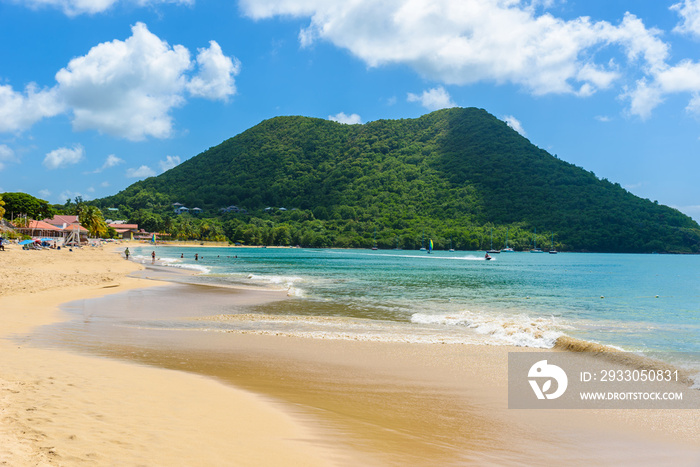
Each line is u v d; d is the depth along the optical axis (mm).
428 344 14375
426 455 6172
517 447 6727
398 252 195625
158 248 161250
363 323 18672
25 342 12750
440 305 25500
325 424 7164
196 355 12289
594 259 146875
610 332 18297
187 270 52750
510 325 17000
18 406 6645
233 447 5816
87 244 122500
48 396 7305
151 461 5090
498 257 154875
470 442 6828
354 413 7898
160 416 6816
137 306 22297
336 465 5559
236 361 11734
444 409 8398
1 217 104812
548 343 14625
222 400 8047
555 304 27984
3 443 5191
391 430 7137
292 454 5770
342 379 10266
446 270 69750
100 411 6770
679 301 31344
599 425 7793
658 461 6363
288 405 8086
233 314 20750
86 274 37250
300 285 37125
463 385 9992
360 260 104875
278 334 15797
